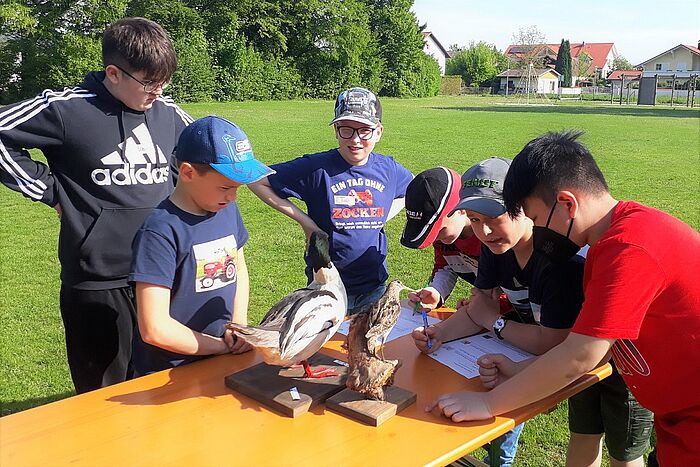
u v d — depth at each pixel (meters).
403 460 1.52
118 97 2.77
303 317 1.74
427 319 2.54
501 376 1.96
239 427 1.66
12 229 7.54
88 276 2.83
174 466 1.49
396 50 43.50
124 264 2.87
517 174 1.83
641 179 10.62
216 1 32.88
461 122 22.55
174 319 2.13
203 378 1.96
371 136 3.09
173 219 2.08
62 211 2.81
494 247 2.12
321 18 36.94
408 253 6.57
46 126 2.66
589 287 1.72
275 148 14.09
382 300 1.77
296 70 35.91
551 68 63.12
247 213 8.21
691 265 1.70
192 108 26.12
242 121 20.53
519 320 2.47
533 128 20.23
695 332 1.71
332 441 1.60
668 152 14.19
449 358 2.14
